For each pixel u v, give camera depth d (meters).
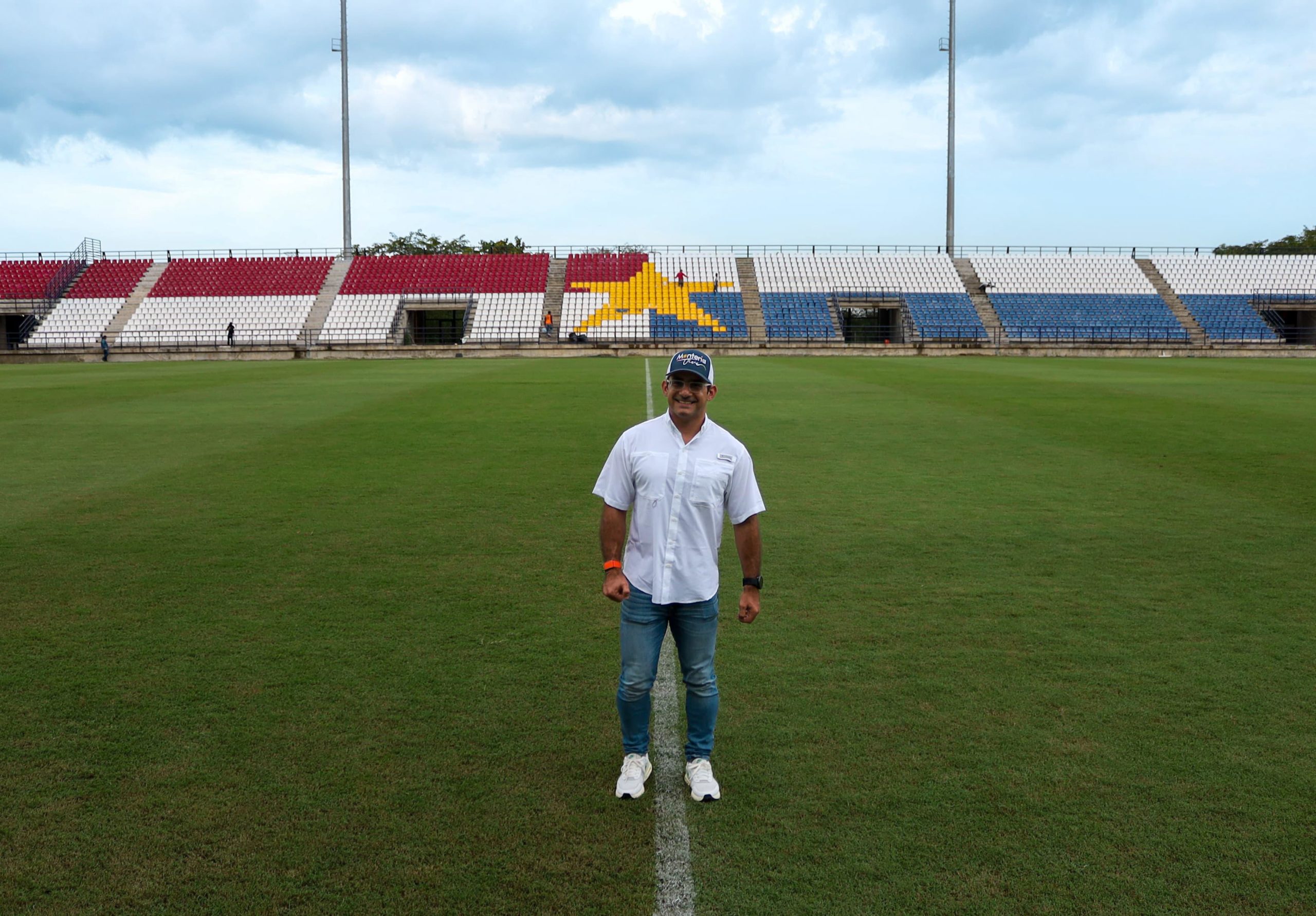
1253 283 54.50
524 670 5.28
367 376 28.31
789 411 17.72
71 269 53.72
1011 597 6.57
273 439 14.25
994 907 3.24
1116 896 3.29
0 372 33.25
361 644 5.67
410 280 52.78
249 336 48.75
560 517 9.06
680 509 3.86
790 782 4.06
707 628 3.94
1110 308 52.16
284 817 3.78
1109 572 7.19
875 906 3.25
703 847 3.59
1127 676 5.16
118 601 6.50
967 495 10.09
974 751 4.32
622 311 50.66
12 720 4.63
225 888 3.34
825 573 7.15
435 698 4.90
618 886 3.36
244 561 7.52
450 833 3.68
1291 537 8.23
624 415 17.20
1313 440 13.94
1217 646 5.61
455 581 6.99
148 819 3.76
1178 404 19.05
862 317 55.44
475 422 16.14
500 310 50.69
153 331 48.78
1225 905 3.24
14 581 6.97
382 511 9.33
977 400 19.92
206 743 4.40
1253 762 4.21
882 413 17.45
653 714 4.84
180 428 15.54
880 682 5.09
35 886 3.35
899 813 3.81
